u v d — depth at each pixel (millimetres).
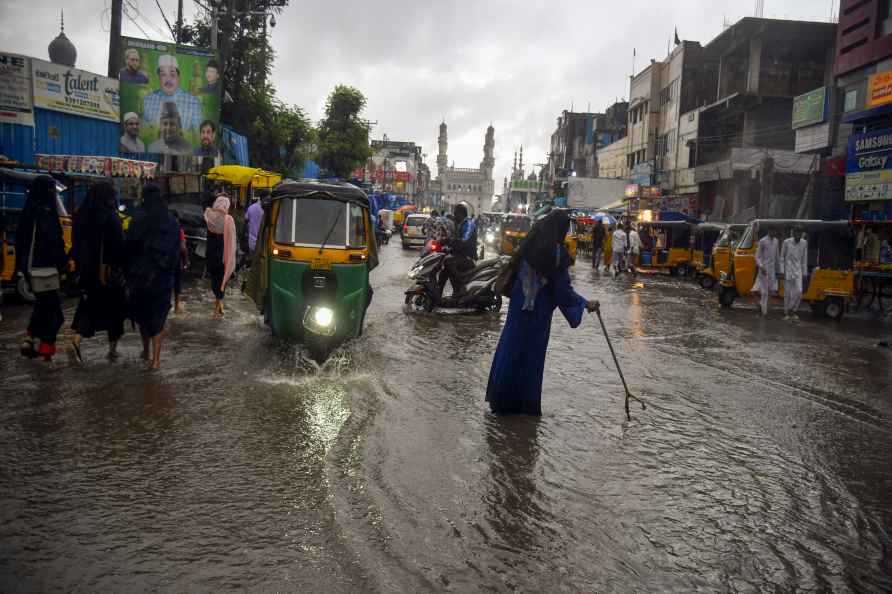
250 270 9016
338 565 3203
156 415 5398
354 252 7844
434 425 5465
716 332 11578
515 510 3928
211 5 24141
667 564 3391
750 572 3352
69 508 3723
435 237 12578
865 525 3959
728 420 6082
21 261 6691
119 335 7301
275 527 3572
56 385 6109
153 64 19812
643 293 18312
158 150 20062
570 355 8820
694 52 42531
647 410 6289
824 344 10836
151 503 3822
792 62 35250
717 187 36656
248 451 4695
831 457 5195
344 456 4645
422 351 8578
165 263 6832
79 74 18812
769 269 14508
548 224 5723
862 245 14922
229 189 17906
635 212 38844
